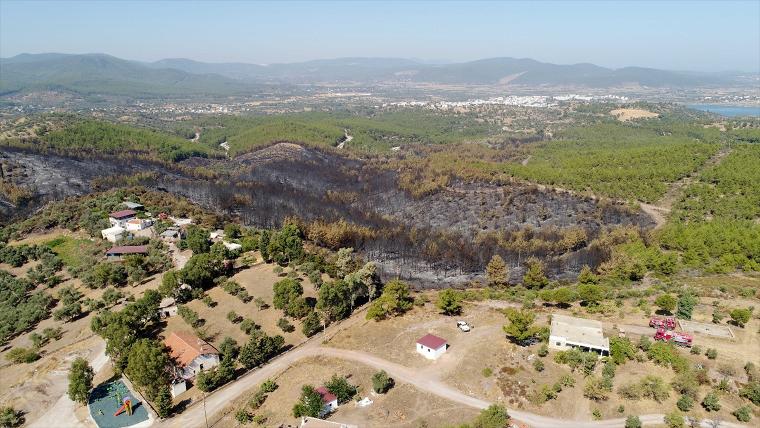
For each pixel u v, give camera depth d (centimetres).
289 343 12675
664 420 9169
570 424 9238
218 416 9931
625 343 11056
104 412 10188
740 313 12100
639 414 9375
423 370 11075
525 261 19462
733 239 17838
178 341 11944
